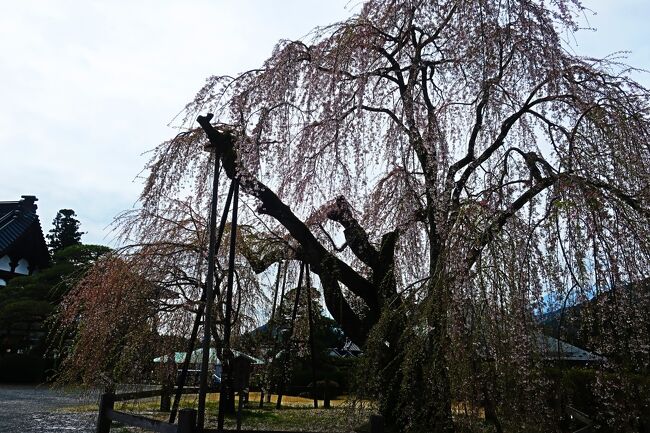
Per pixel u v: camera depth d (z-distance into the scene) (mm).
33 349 17578
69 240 28516
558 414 3877
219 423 5742
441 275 3838
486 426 3615
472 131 5566
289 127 5574
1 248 20844
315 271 6223
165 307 6801
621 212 3953
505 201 4422
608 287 3764
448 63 5773
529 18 5375
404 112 5609
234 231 5988
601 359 3863
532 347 3643
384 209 5836
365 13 5984
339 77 5297
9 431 7684
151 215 6500
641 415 3803
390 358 4754
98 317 6223
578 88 4969
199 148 6230
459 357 3557
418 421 4227
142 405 9461
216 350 6957
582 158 4355
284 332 10430
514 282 3656
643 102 4621
